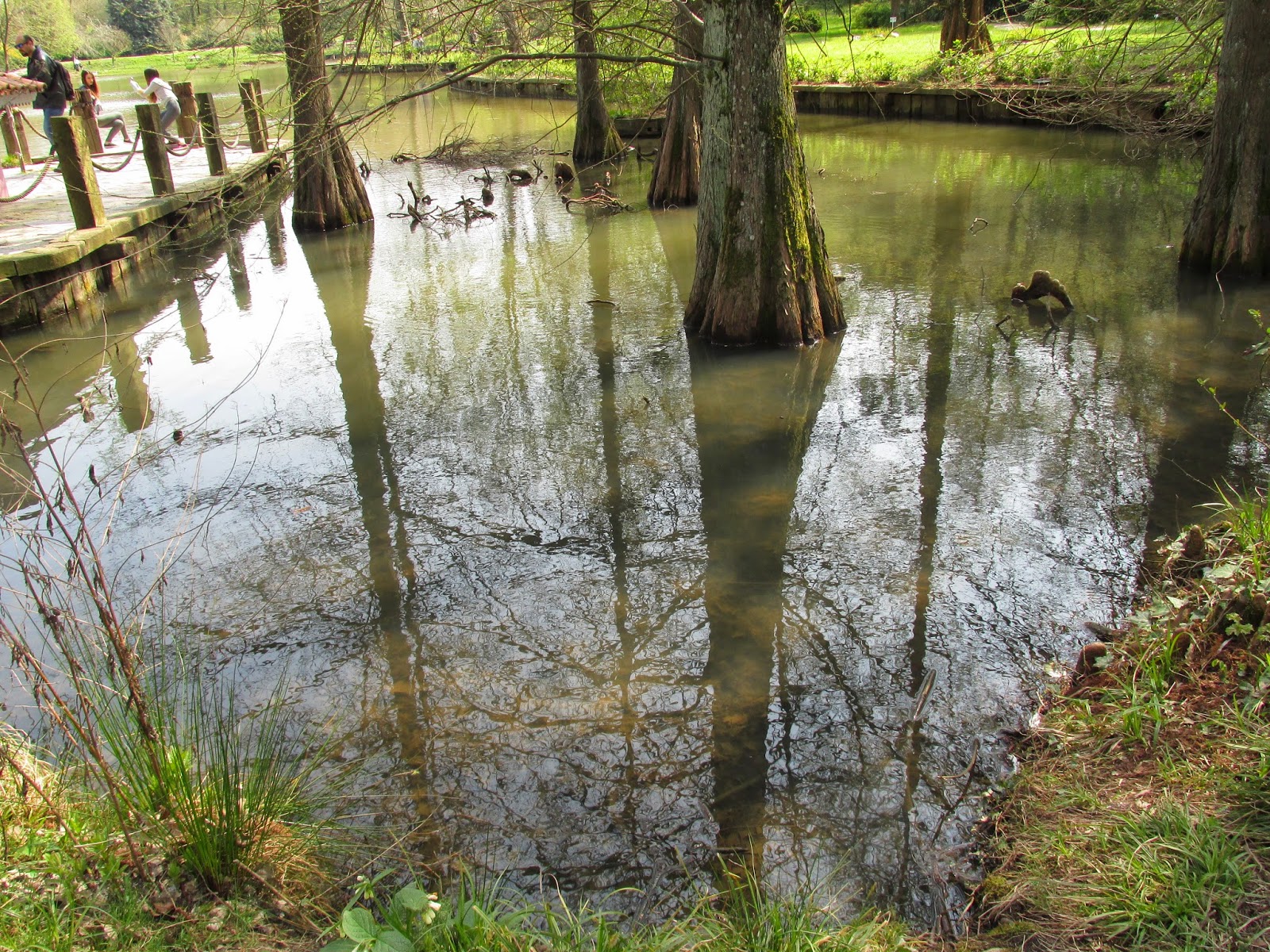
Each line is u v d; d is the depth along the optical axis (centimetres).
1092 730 351
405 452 684
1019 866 298
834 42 2970
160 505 617
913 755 371
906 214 1326
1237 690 341
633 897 312
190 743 364
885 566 511
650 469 642
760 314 858
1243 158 947
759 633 461
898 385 758
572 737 392
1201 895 256
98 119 1812
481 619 482
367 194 1516
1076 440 639
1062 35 1208
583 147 1978
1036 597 471
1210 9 1079
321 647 463
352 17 720
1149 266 1031
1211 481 570
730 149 836
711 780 365
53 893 265
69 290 1071
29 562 543
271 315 1041
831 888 311
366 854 329
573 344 896
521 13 805
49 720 396
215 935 264
